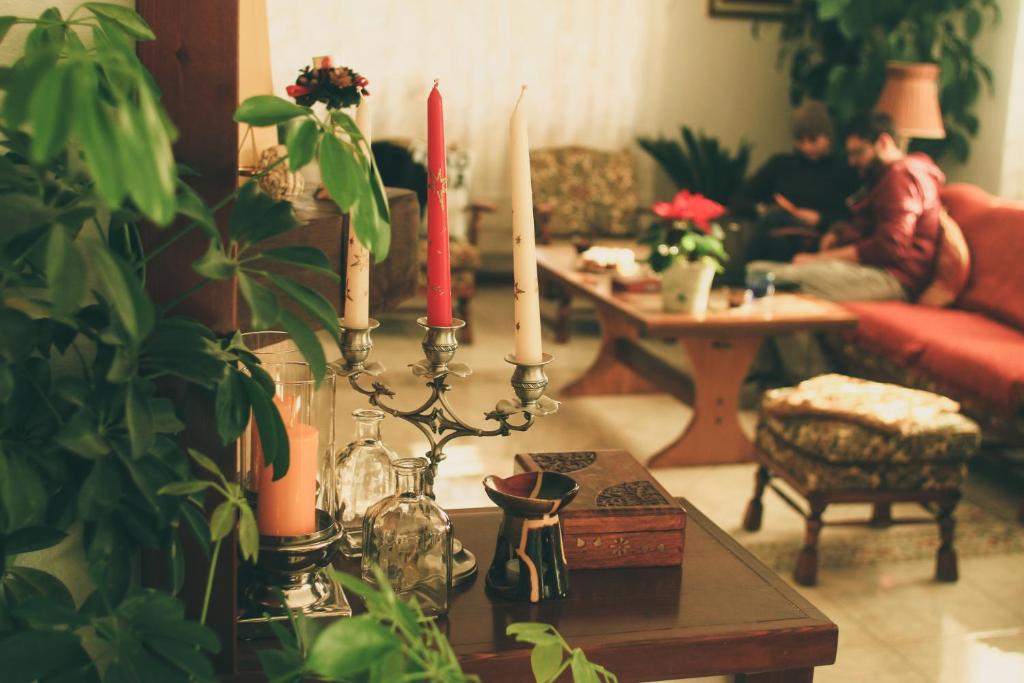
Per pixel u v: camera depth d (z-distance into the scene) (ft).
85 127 1.75
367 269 3.53
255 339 3.65
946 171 17.79
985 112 16.88
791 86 20.22
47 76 1.78
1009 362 10.86
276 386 3.38
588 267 13.70
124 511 2.72
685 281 11.23
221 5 2.93
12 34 3.01
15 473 2.48
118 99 1.84
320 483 3.88
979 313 13.16
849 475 8.89
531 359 3.28
